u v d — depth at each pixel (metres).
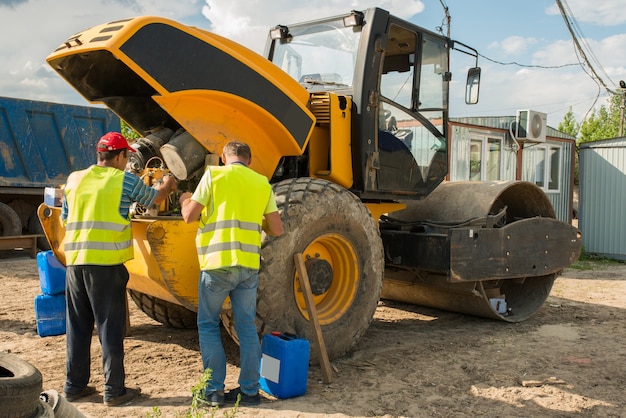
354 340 4.77
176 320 5.60
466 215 5.93
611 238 12.77
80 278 3.70
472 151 12.74
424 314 6.76
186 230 3.90
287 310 4.30
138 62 3.67
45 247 11.70
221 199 3.67
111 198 3.68
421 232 5.87
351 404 3.85
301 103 4.55
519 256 5.96
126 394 3.80
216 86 4.02
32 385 2.55
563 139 14.94
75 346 3.82
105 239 3.66
